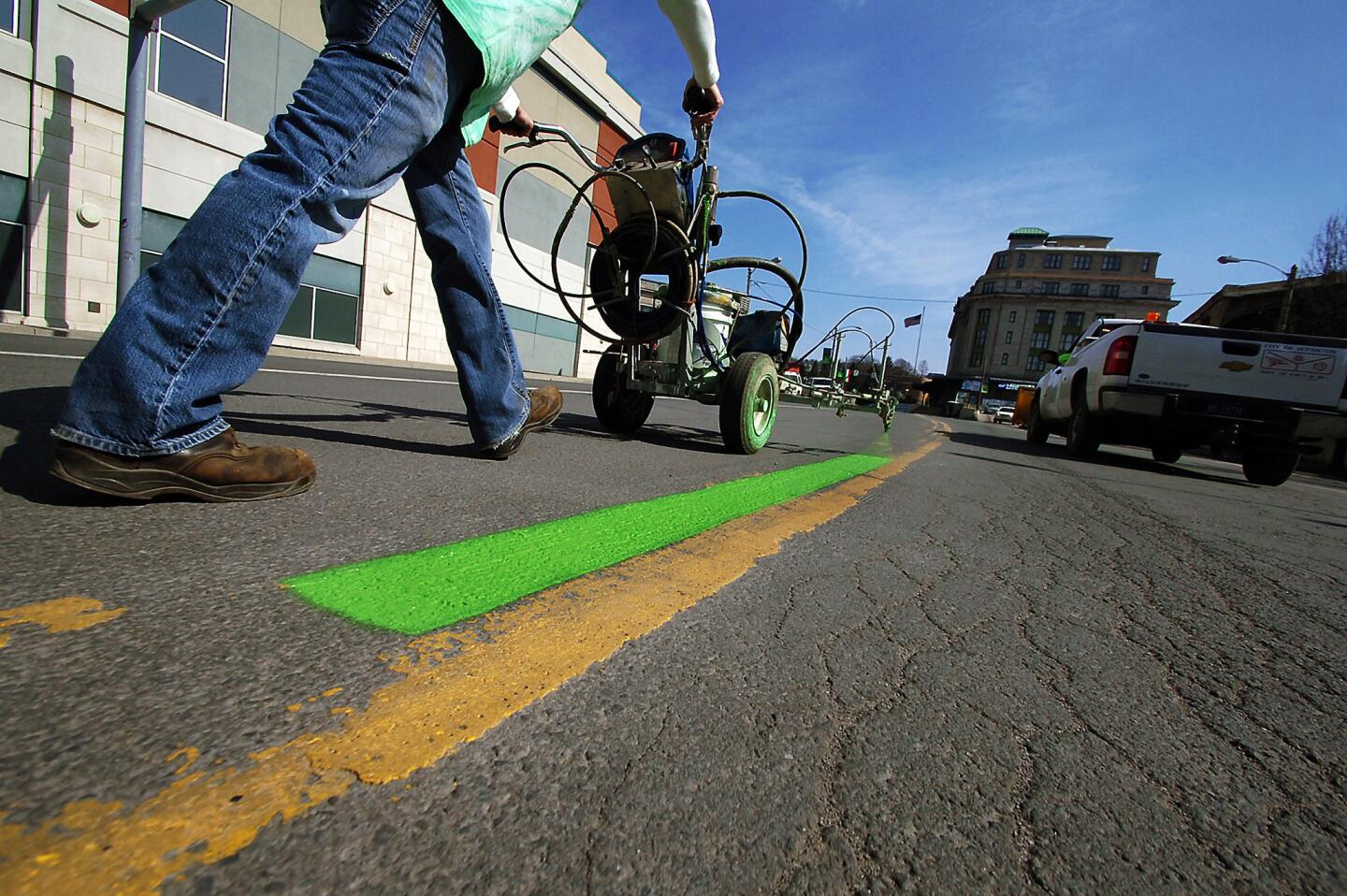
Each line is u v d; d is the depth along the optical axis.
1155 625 1.50
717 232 3.54
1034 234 92.38
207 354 1.43
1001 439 9.69
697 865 0.62
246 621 0.99
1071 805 0.78
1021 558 1.99
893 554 1.87
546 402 3.56
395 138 1.59
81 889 0.50
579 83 19.45
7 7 8.97
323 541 1.40
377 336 14.74
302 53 12.25
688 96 3.06
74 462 1.35
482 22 1.66
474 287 2.36
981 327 85.19
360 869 0.56
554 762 0.75
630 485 2.45
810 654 1.13
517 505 1.94
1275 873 0.70
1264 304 29.22
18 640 0.86
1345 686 1.24
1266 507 4.02
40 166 9.34
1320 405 5.22
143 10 5.39
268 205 1.43
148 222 10.55
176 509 1.49
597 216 3.41
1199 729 1.01
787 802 0.73
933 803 0.76
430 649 0.98
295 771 0.67
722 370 3.83
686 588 1.38
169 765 0.65
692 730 0.85
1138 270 79.19
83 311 9.91
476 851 0.60
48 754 0.65
